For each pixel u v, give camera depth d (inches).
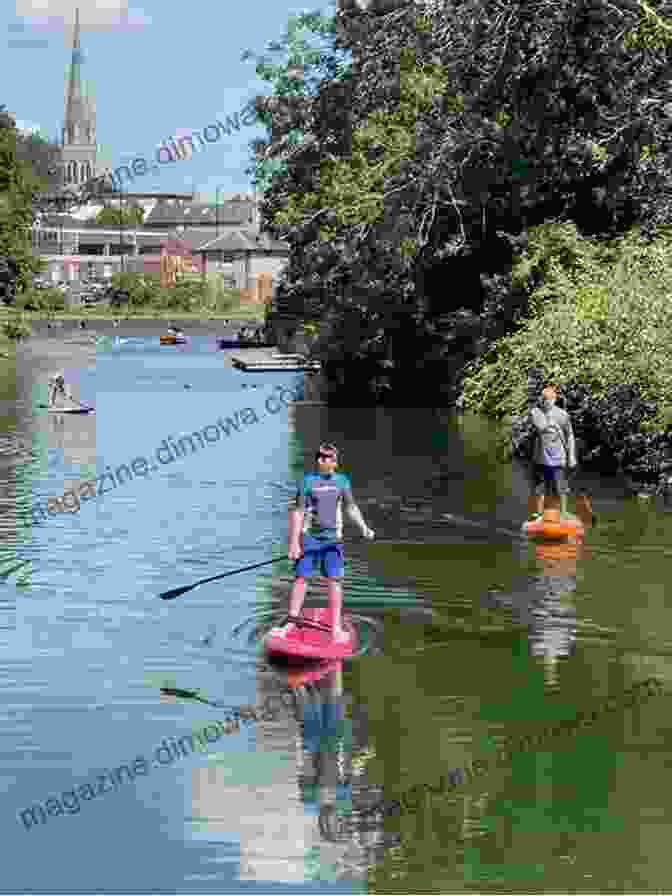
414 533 778.2
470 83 1476.4
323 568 540.4
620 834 369.7
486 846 362.6
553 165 1467.8
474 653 532.1
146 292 5002.5
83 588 653.3
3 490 979.9
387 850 361.4
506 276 1469.0
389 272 1648.6
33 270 3223.4
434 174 1504.7
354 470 1043.9
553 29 1359.5
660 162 1347.2
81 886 342.0
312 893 337.7
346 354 1750.7
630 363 983.0
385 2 1721.2
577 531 761.0
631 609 598.2
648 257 1179.9
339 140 1909.4
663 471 939.3
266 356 2659.9
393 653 534.3
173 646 546.6
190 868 351.6
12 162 3110.2
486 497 905.5
